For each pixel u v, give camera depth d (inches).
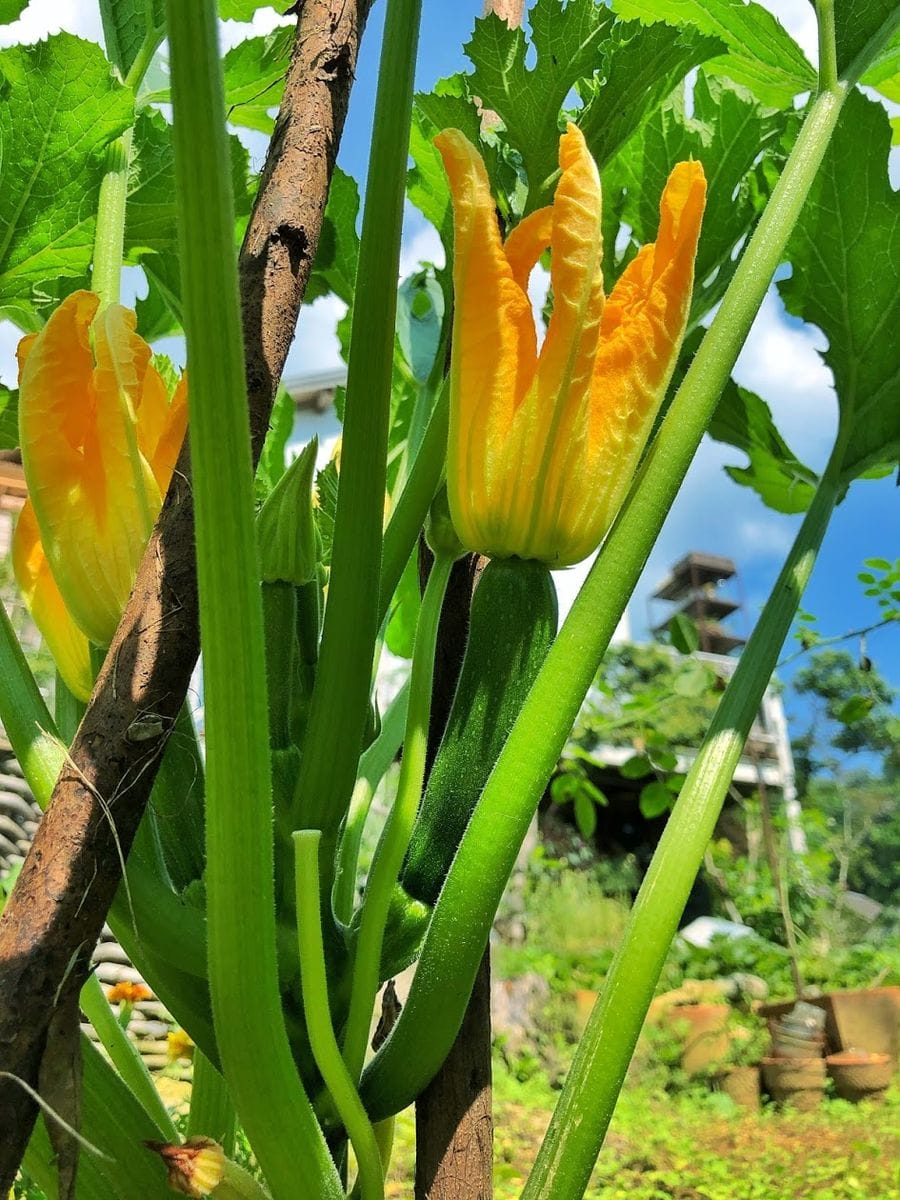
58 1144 10.2
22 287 19.5
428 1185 15.4
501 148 18.6
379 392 13.4
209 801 10.2
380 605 16.2
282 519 14.3
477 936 13.0
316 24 13.0
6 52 18.1
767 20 21.0
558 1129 13.1
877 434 20.2
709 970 144.1
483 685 14.6
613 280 22.8
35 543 15.5
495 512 13.9
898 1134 94.3
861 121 20.9
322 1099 13.7
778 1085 111.3
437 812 14.6
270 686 14.1
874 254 20.7
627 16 22.7
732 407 26.1
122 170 19.1
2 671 13.7
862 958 151.8
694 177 13.7
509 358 13.5
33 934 9.9
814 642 76.4
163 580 10.9
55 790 10.5
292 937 13.5
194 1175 11.5
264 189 12.5
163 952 13.2
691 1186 78.4
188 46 8.8
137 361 13.8
